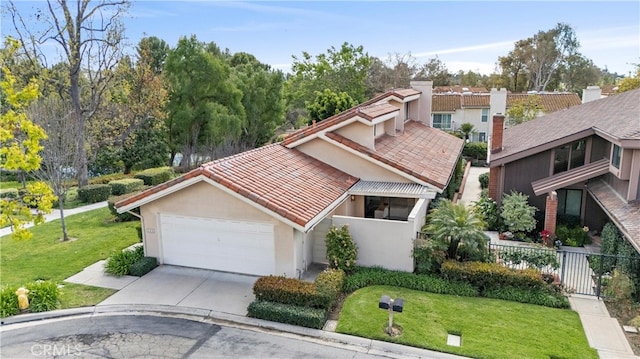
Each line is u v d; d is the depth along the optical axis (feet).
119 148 127.34
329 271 48.24
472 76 316.60
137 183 101.40
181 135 128.36
